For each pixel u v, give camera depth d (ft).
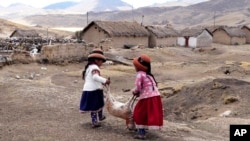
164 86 84.79
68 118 38.68
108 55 138.92
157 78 109.09
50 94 51.57
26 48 121.70
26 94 50.34
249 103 55.88
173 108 63.10
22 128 34.42
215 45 276.21
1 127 34.65
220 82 67.62
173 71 123.54
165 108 63.67
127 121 33.50
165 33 234.99
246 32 316.40
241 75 113.60
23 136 31.89
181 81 97.91
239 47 271.90
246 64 140.36
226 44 293.23
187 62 150.00
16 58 101.19
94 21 202.28
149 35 224.94
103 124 36.06
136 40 213.66
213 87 64.90
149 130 34.73
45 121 37.27
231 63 146.61
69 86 79.00
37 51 117.91
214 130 41.01
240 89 62.13
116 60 134.21
